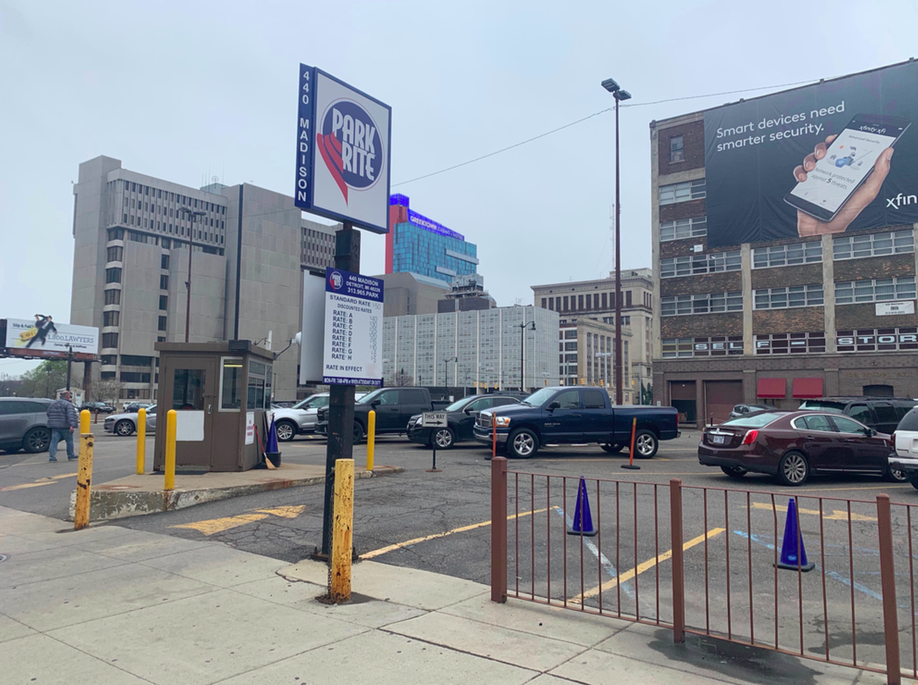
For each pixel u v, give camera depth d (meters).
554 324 149.25
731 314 43.44
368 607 5.14
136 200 103.25
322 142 6.89
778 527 8.09
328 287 6.59
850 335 39.56
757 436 11.61
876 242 39.06
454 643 4.38
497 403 18.30
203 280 105.44
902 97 38.06
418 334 162.88
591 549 7.05
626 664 4.05
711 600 5.48
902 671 4.00
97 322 100.19
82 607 5.18
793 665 4.09
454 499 9.75
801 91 41.12
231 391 11.64
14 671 3.96
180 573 6.16
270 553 6.92
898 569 6.45
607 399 16.20
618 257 30.14
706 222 44.25
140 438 11.20
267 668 3.98
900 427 11.27
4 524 8.88
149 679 3.84
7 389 139.75
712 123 44.09
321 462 14.51
